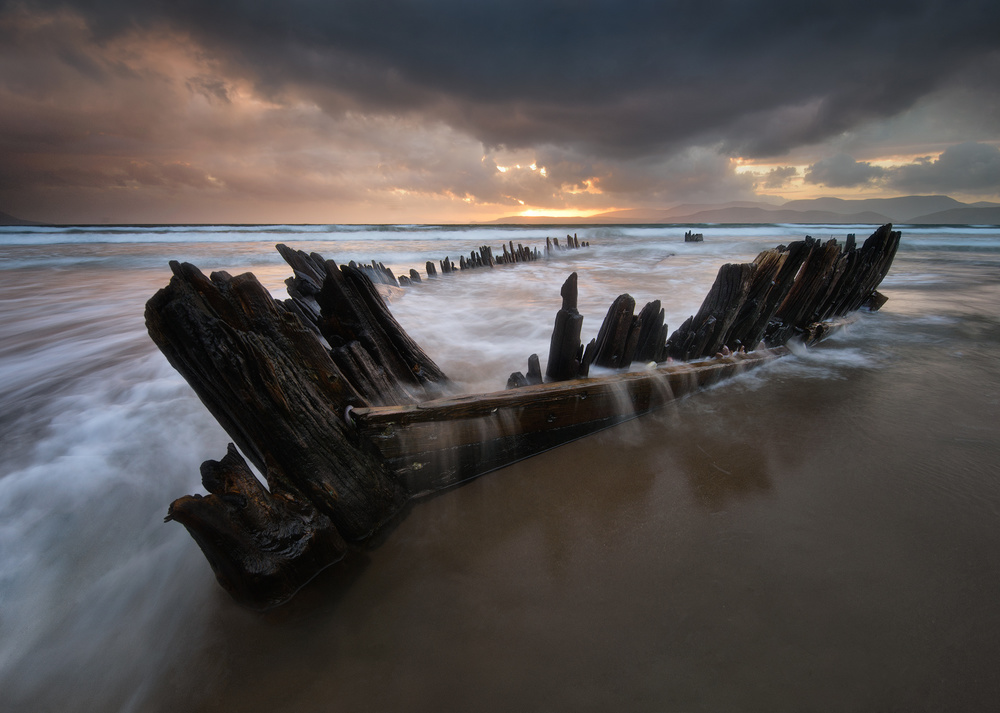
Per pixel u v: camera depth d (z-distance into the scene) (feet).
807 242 16.28
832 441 11.86
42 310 30.78
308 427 7.73
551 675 6.04
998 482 10.03
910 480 10.13
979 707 5.54
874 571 7.60
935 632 6.50
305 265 19.83
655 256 70.33
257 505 6.88
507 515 9.09
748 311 15.72
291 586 7.07
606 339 12.80
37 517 9.77
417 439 8.98
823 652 6.23
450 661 6.28
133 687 6.34
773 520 8.87
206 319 7.12
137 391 16.58
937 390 15.29
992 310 28.40
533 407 10.54
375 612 7.02
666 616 6.83
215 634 6.88
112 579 8.14
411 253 76.89
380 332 10.70
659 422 12.82
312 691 6.03
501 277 45.27
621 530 8.68
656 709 5.59
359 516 8.16
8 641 7.09
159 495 10.68
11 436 13.12
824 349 19.89
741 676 5.94
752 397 14.55
